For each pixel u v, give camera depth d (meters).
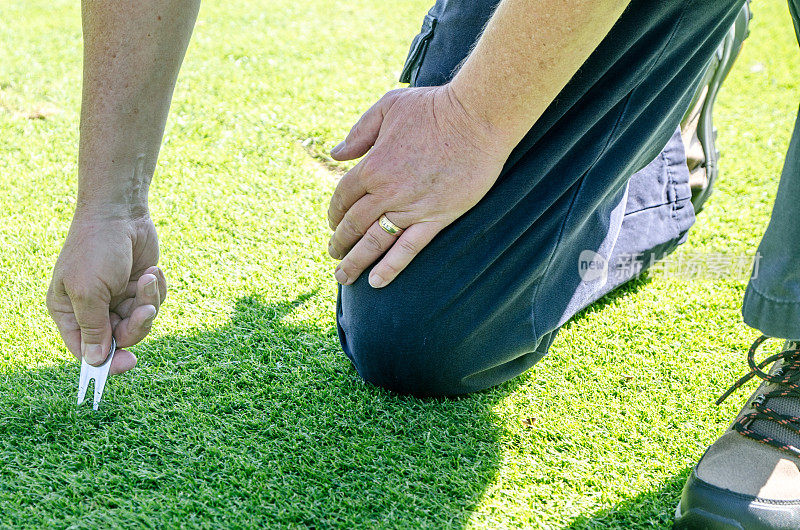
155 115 1.15
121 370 1.25
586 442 1.40
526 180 1.22
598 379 1.58
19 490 1.19
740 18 1.93
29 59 3.13
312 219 2.15
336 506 1.21
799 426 1.24
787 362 1.34
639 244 1.84
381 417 1.43
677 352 1.68
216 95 2.88
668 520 1.24
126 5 1.07
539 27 0.97
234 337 1.64
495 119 1.09
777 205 1.12
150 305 1.22
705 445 1.41
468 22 1.32
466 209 1.20
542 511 1.24
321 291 1.83
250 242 2.02
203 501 1.20
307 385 1.51
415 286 1.31
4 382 1.45
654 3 1.10
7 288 1.76
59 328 1.21
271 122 2.70
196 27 3.57
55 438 1.32
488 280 1.30
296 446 1.34
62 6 3.82
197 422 1.38
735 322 1.79
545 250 1.31
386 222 1.21
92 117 1.11
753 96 3.14
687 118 2.01
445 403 1.48
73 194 2.20
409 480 1.28
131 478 1.24
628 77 1.18
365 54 3.37
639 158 1.42
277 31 3.58
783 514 1.14
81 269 1.12
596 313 1.81
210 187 2.27
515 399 1.51
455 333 1.34
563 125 1.21
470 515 1.22
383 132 1.20
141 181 1.18
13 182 2.23
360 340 1.41
